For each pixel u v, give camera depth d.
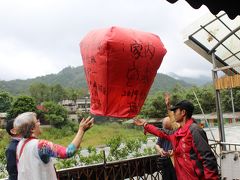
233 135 14.73
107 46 2.57
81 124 2.91
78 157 7.45
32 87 98.25
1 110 75.00
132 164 5.18
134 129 39.06
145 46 2.67
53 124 60.16
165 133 3.96
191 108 3.44
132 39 2.64
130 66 2.64
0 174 6.16
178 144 3.44
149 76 2.77
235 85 6.52
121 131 38.50
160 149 4.65
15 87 189.62
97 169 4.73
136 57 2.64
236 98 23.36
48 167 2.89
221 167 5.34
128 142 8.11
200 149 3.19
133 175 5.17
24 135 2.96
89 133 39.16
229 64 7.48
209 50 7.05
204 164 3.17
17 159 2.95
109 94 2.67
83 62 2.94
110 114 2.68
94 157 7.25
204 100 34.47
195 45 6.98
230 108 23.86
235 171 5.13
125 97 2.70
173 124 4.13
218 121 6.96
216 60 7.28
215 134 12.54
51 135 54.97
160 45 2.80
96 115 2.77
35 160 2.84
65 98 93.50
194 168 3.28
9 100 77.31
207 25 6.60
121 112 2.69
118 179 5.00
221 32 6.71
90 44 2.78
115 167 4.96
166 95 4.25
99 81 2.70
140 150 8.49
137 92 2.73
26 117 2.98
